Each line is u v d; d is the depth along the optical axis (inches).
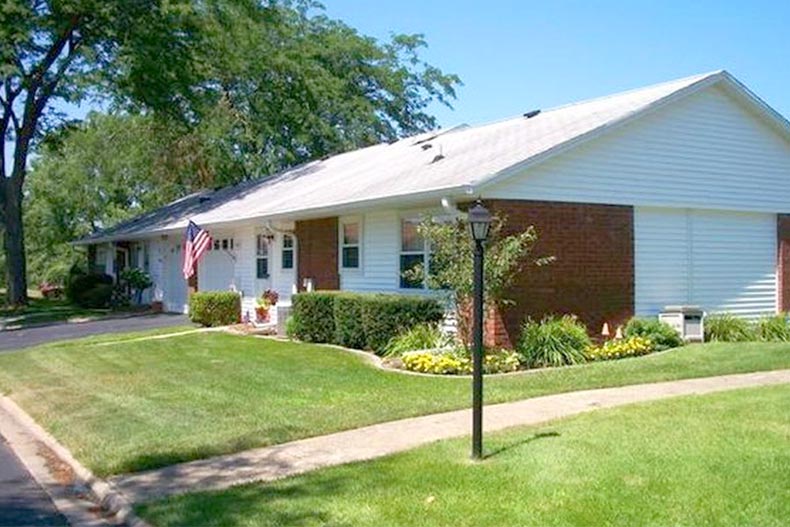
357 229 733.3
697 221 693.3
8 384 537.0
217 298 869.2
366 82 1846.7
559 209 602.9
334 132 1700.3
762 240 737.6
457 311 547.2
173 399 438.0
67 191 1937.7
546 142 613.3
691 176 682.2
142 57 1069.1
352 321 625.6
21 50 1120.8
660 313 660.7
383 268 693.3
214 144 1642.5
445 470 278.2
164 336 784.9
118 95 1161.4
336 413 386.0
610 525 218.1
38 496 292.4
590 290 618.2
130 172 1907.0
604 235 628.1
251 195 1063.6
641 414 353.7
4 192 1235.2
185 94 1181.7
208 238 887.7
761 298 734.5
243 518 239.6
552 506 235.0
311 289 807.1
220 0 1206.3
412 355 527.2
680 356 546.9
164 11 1047.6
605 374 483.2
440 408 392.8
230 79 1567.4
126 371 554.6
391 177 706.2
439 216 617.9
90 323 1003.9
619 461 276.2
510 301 564.7
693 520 219.1
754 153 725.9
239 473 294.0
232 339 724.0
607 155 631.8
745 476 255.1
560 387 443.5
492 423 355.9
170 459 317.7
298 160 1700.3
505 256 530.6
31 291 2033.7
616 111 653.9
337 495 256.7
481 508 236.7
